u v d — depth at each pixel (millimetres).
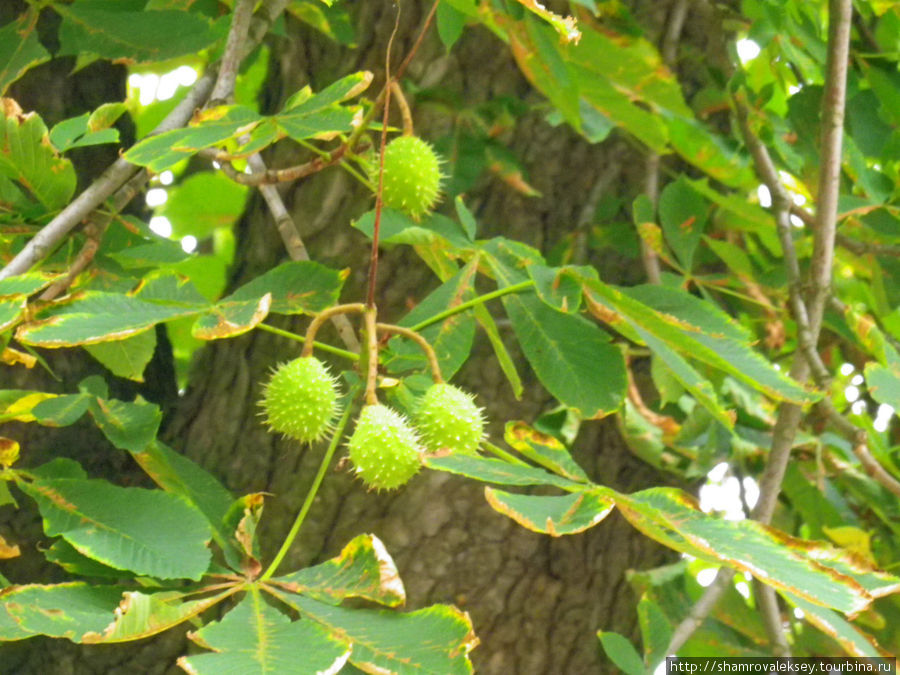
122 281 1340
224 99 1298
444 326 1319
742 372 1234
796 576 1102
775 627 1388
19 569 1490
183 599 1202
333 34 1564
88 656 1501
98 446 1543
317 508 1527
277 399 1253
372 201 1589
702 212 1544
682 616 1518
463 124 1584
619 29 1464
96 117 1305
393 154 1316
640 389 1578
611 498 1131
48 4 1417
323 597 1146
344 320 1356
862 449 1394
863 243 1557
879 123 1582
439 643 1119
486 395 1551
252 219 1656
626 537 1558
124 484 1547
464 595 1518
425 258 1372
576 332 1292
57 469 1280
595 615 1540
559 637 1531
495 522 1528
